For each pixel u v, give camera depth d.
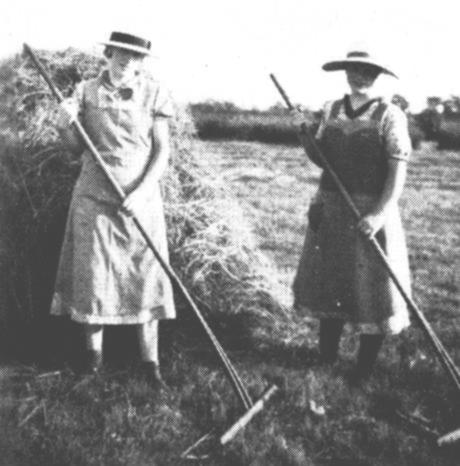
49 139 5.08
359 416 4.09
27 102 5.16
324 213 4.60
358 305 4.51
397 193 4.32
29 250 4.94
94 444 3.61
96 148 4.18
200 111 25.42
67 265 4.32
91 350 4.40
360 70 4.37
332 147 4.51
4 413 3.81
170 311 4.35
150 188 4.13
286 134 23.84
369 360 4.61
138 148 4.19
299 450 3.67
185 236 5.36
